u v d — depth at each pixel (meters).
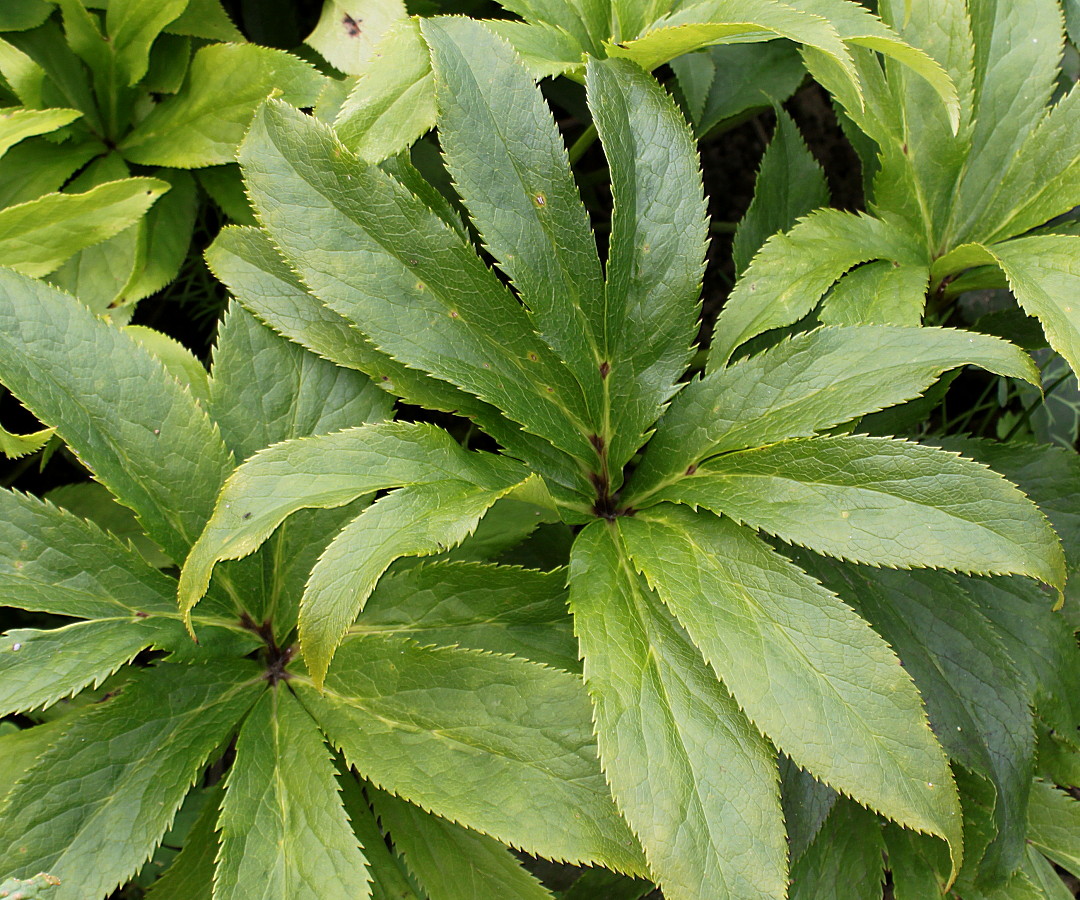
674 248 0.63
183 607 0.57
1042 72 0.67
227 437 0.62
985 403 0.81
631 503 0.63
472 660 0.59
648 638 0.58
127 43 0.69
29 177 0.69
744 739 0.57
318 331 0.62
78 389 0.59
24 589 0.58
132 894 0.66
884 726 0.57
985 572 0.57
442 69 0.61
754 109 0.77
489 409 0.63
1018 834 0.64
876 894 0.65
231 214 0.70
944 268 0.67
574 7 0.67
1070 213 0.72
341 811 0.58
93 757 0.57
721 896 0.56
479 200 0.61
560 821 0.57
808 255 0.64
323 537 0.62
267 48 0.68
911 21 0.67
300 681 0.61
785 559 0.59
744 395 0.61
